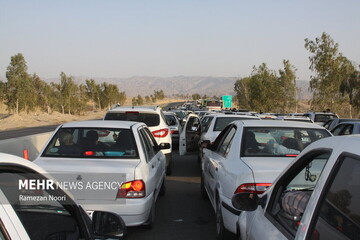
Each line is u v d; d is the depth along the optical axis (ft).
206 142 25.71
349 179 7.06
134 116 36.96
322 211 7.56
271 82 157.58
